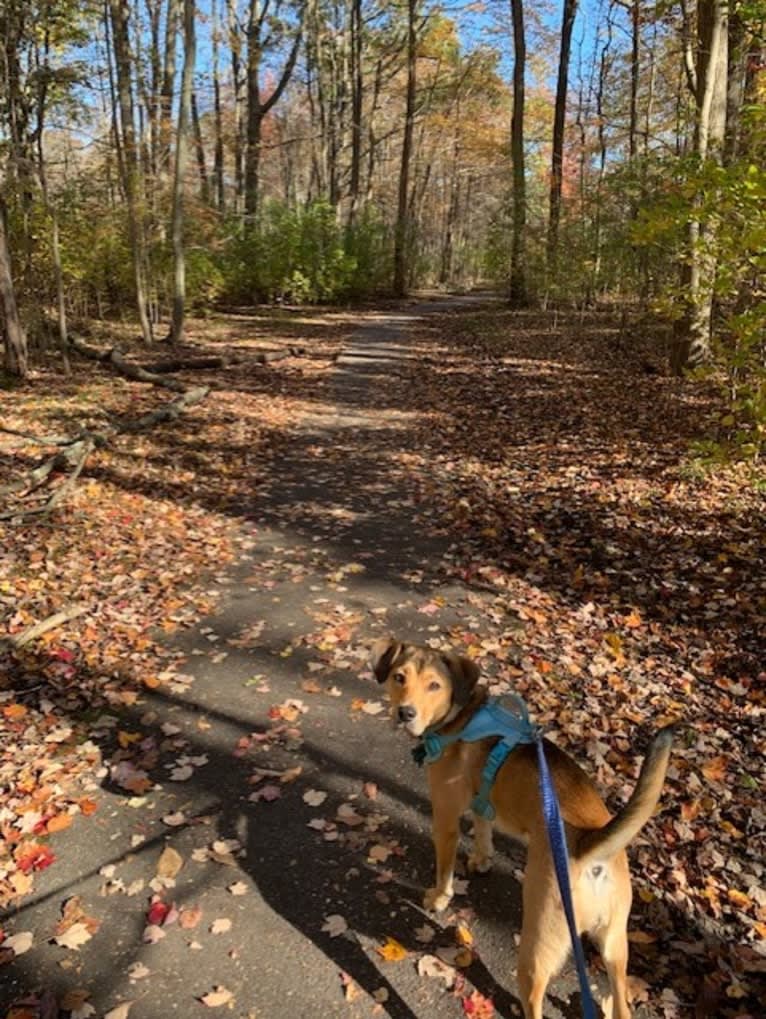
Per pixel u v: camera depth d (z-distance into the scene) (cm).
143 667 580
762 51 1250
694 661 577
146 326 1997
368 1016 316
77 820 423
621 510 868
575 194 2317
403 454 1157
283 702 539
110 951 344
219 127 3472
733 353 701
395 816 430
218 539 830
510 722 333
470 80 4338
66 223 1909
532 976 279
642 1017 311
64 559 752
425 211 6612
